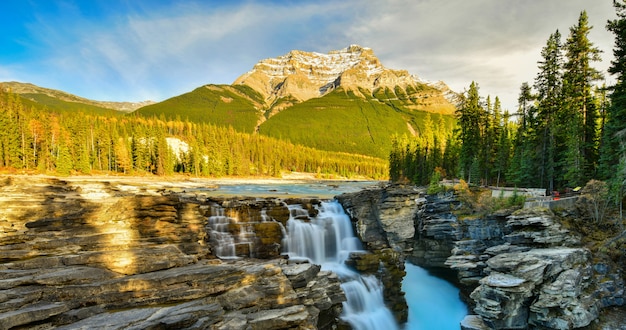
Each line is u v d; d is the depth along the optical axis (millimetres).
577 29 44906
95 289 16375
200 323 15273
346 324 26031
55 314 14484
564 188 47062
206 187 92000
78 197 34219
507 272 26484
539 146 50219
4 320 13055
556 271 25453
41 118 96312
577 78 44344
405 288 36656
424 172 82938
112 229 24078
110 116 167125
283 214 35438
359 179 191500
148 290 17281
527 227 31422
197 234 27516
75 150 92875
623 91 33000
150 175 108000
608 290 26453
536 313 25344
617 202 30578
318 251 35625
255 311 18750
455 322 31312
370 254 32531
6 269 17641
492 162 63719
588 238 30328
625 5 30594
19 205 25172
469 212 39531
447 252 40938
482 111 62594
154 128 126688
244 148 164500
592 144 42562
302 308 19453
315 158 199875
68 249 20922
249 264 24422
